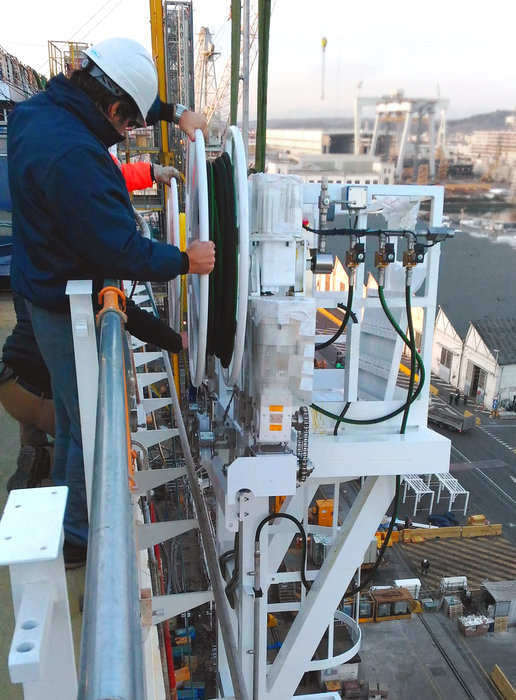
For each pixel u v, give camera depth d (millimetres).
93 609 658
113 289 1720
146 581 3373
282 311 2787
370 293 4207
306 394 2963
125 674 581
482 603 19062
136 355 6695
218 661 4539
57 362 2146
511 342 34469
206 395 4090
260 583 3467
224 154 2938
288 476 3100
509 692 15461
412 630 18062
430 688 15883
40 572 930
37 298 1994
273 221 2932
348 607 18203
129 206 2014
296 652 3930
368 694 15508
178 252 2115
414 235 3268
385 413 3742
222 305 2844
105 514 798
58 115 1924
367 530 3887
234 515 3205
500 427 31750
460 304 39094
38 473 2939
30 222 1946
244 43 5379
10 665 769
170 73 15992
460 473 27281
